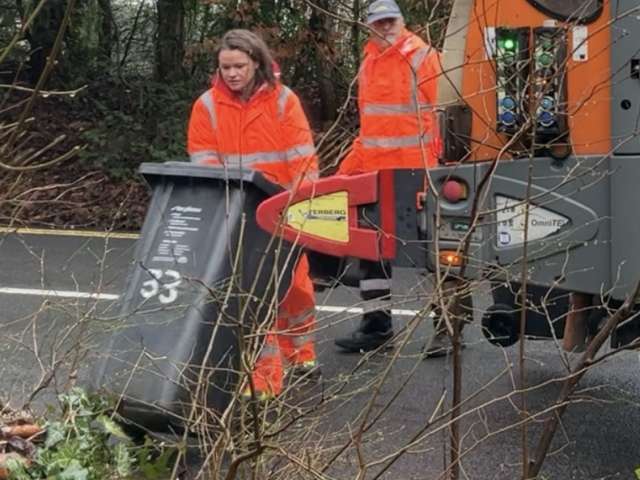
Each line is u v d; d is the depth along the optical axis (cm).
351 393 422
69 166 1302
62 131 1381
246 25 1330
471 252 427
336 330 661
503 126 427
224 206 452
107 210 1172
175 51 1480
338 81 1325
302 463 320
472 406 540
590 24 420
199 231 451
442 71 420
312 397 437
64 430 384
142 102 1402
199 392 382
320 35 1285
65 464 367
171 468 405
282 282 465
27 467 365
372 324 621
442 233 443
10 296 775
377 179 477
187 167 463
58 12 1410
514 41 427
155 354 423
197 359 421
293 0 1205
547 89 403
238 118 530
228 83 528
